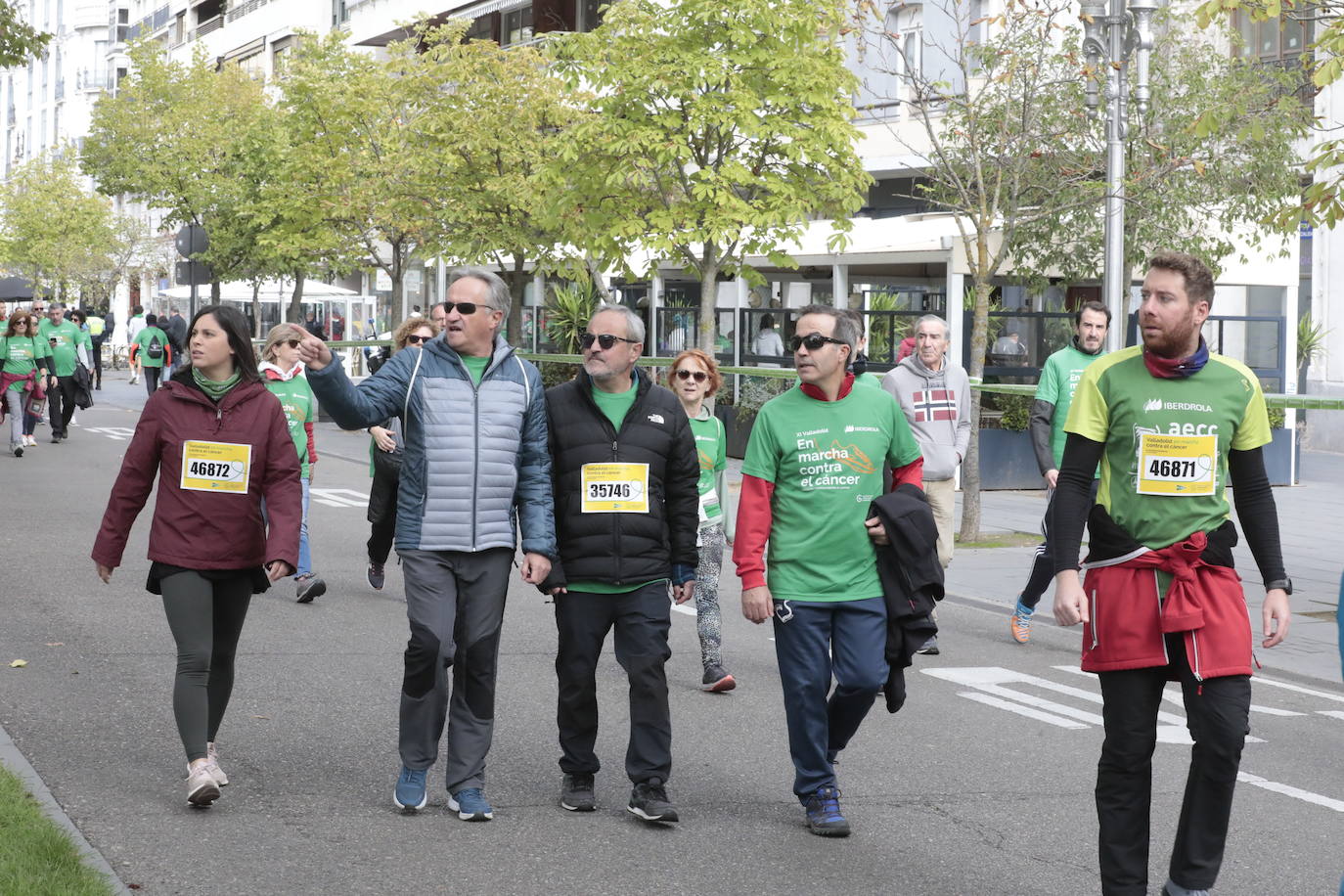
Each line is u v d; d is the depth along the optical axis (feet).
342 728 24.02
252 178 122.52
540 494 19.79
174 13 249.34
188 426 19.66
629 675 19.71
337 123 90.74
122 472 19.80
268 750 22.52
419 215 83.25
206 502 19.60
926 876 17.69
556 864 17.79
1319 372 88.53
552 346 90.99
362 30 163.53
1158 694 15.84
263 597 36.65
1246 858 18.81
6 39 68.95
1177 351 15.84
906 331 68.18
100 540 19.79
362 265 96.17
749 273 62.90
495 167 78.59
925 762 23.06
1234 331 69.56
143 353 102.89
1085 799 21.12
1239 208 64.49
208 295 134.31
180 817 19.08
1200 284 15.67
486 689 19.58
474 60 77.66
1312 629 35.70
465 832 18.92
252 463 19.74
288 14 190.90
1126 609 15.60
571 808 20.01
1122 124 45.50
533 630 33.06
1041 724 25.76
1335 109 77.15
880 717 26.04
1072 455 15.97
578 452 19.79
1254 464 15.98
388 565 42.39
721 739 24.09
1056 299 71.05
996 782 21.99
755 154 61.05
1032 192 63.05
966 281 67.67
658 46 58.65
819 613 19.29
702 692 27.61
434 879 17.10
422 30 82.02
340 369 18.65
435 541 19.36
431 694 19.60
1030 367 66.80
